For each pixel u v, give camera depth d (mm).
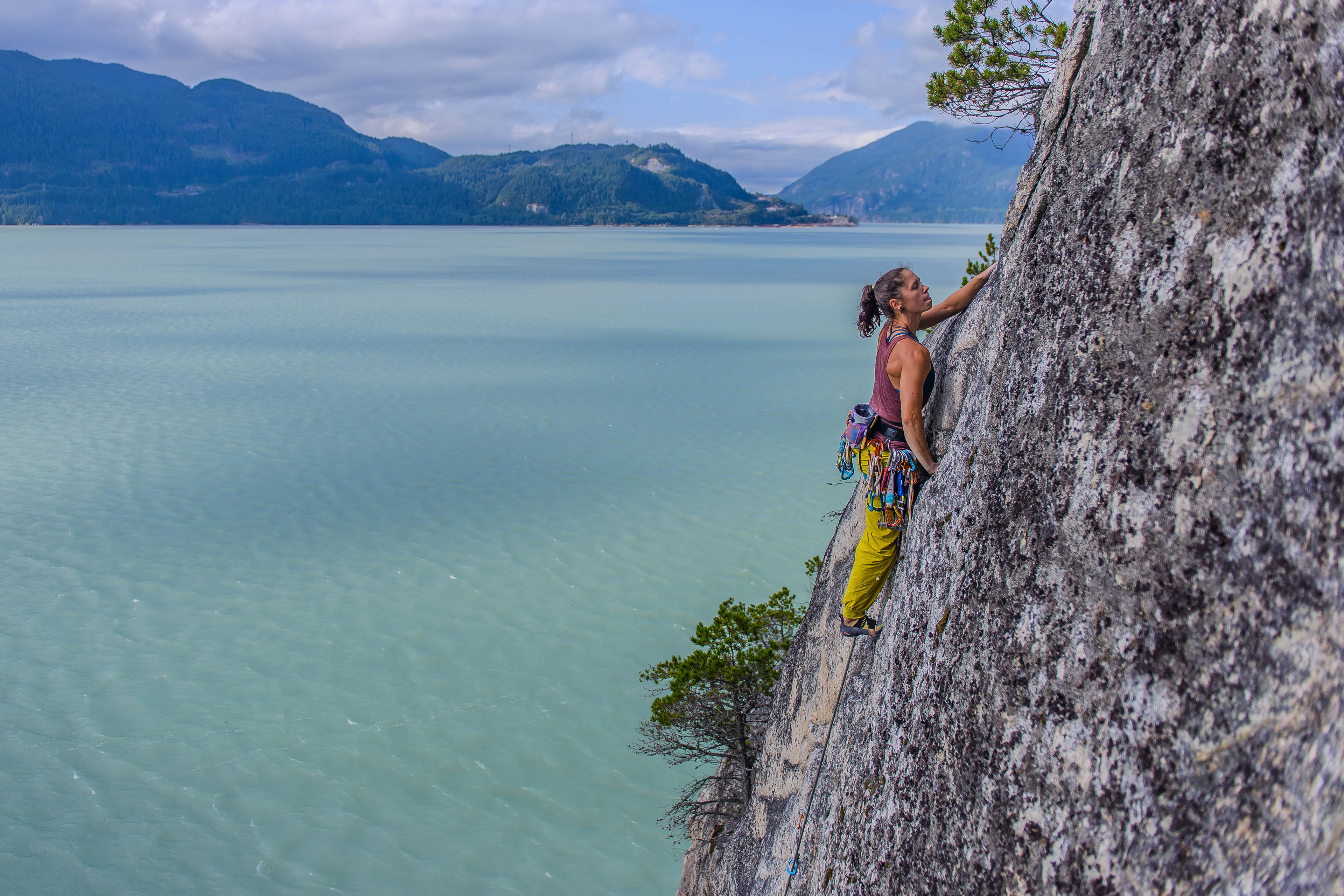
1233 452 2201
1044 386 2852
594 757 18219
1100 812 2391
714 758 12711
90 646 22469
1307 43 2098
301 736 18750
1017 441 2945
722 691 11172
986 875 2734
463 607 24906
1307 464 2027
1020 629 2752
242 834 15875
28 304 96125
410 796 16969
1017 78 8664
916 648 3459
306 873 15023
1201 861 2121
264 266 167625
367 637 23156
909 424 4141
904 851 3203
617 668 21625
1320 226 2064
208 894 14531
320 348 67812
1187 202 2385
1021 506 2865
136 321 82438
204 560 28078
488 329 79625
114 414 46344
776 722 6652
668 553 28781
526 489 35281
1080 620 2537
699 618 24234
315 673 21312
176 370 58406
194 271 151375
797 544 29547
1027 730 2654
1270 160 2188
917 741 3252
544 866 15273
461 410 48438
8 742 18359
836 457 38906
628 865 15328
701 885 9703
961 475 3434
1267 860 1948
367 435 43219
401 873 15039
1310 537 2000
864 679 4637
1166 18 2498
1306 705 1945
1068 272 2811
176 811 16422
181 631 23406
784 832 5520
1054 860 2500
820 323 84562
